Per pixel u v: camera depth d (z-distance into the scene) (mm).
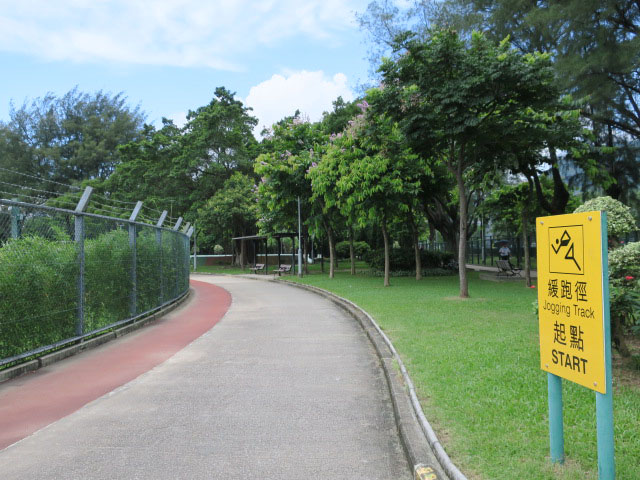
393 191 18781
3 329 7016
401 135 14805
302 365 7574
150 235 13688
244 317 13344
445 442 3941
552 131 13898
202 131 42219
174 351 8875
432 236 35375
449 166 14648
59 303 8391
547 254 3547
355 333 10320
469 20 19922
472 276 24469
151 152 43531
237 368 7461
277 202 26688
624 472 3363
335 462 4074
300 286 23766
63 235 8672
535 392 5117
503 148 14383
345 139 20125
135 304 11867
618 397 4895
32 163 67500
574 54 17109
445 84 12688
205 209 40438
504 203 18062
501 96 12922
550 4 17594
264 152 39188
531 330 8609
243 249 44844
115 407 5637
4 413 5465
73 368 7578
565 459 3576
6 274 7117
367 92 14062
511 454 3705
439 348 7402
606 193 20547
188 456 4234
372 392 6082
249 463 4074
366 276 25984
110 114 76375
